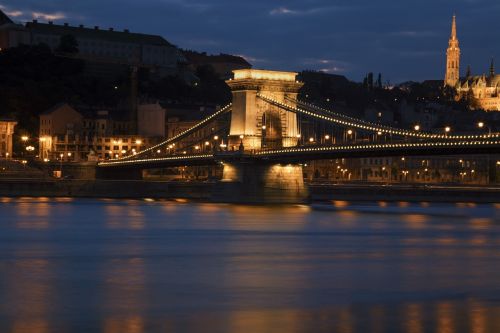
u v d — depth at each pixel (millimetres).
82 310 86250
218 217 194375
